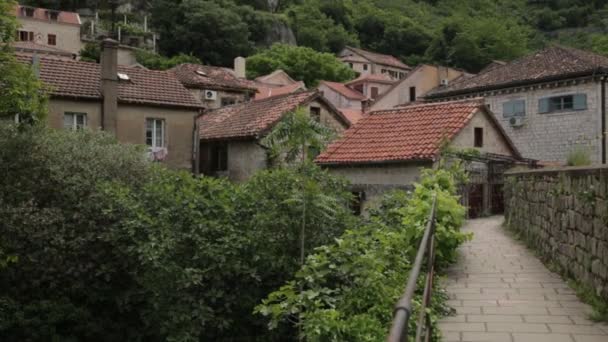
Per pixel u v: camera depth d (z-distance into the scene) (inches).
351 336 198.4
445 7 4586.6
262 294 458.9
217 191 492.4
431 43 3644.2
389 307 216.2
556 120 1152.8
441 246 327.9
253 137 954.7
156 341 512.4
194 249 459.2
